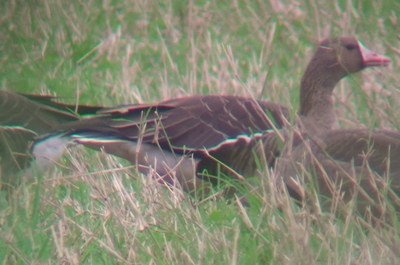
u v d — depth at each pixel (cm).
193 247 968
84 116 1272
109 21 1869
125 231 982
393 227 991
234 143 1212
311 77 1303
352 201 994
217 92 1523
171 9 1891
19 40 1766
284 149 1110
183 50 1720
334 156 1083
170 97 1477
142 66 1680
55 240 948
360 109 1423
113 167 1204
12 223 1010
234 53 1720
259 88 1516
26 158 1198
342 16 1825
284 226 973
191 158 1213
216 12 1889
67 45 1759
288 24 1842
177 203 1088
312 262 895
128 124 1221
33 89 1575
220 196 1137
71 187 1148
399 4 1878
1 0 1852
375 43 1697
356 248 970
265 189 1063
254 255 935
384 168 1056
